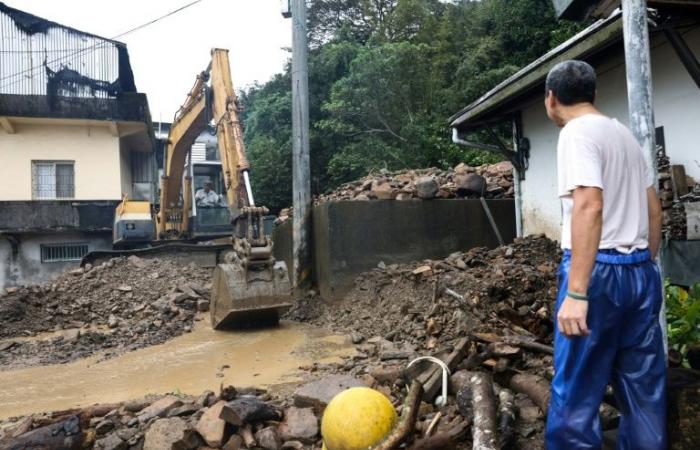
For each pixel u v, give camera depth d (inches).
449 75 852.6
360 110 808.3
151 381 229.6
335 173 816.9
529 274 258.7
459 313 233.6
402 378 153.2
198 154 1111.6
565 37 706.8
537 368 147.8
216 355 270.5
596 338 90.0
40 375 253.6
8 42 729.6
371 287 331.0
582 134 90.7
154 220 650.8
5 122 730.2
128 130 791.1
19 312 376.5
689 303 165.0
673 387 101.2
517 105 351.6
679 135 238.5
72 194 773.9
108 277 450.6
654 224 101.2
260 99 1085.1
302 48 387.9
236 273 323.3
